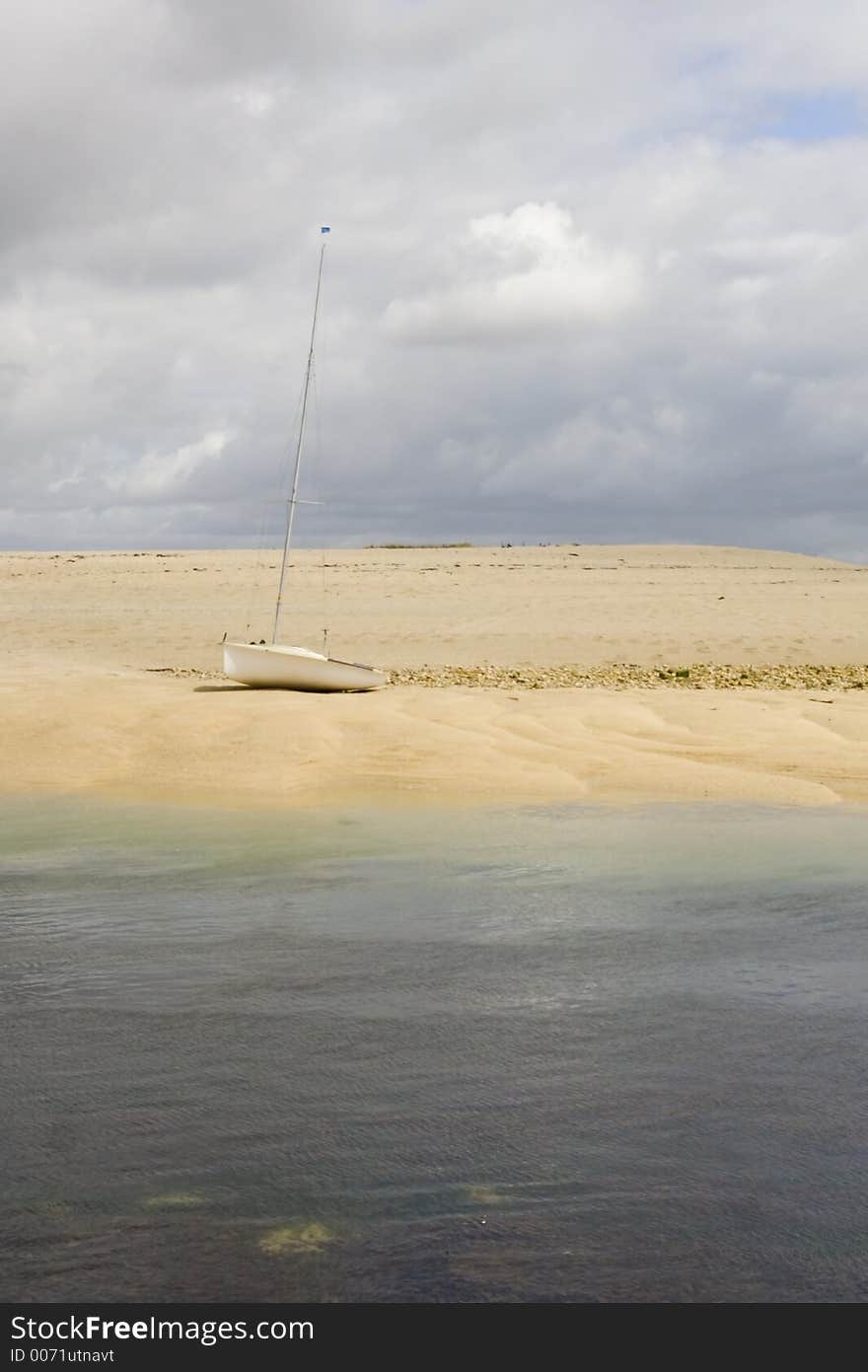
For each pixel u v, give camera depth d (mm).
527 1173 4445
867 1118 4906
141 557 61719
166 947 7375
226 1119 4898
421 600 42219
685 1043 5762
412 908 8289
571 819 11664
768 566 67312
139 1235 4020
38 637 32938
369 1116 4934
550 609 40000
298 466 25484
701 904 8383
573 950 7293
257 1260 3887
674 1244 3979
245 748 14852
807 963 7035
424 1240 4000
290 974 6832
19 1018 6105
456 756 14570
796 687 24391
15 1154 4582
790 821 11547
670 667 29297
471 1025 6000
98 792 13164
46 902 8477
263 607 40062
